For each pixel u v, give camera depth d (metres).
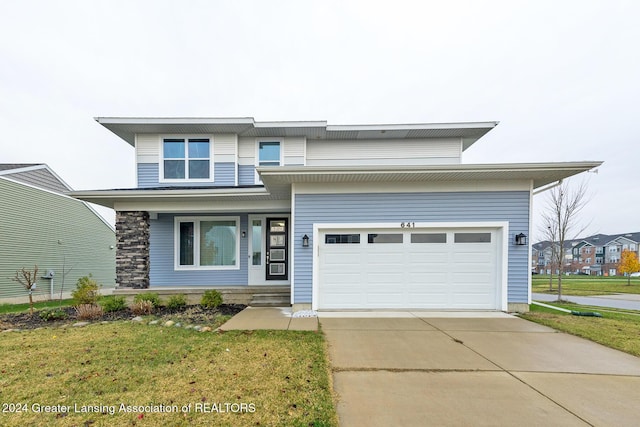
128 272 8.12
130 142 10.64
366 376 3.45
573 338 4.96
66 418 2.54
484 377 3.45
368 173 6.41
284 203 8.39
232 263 9.49
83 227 13.95
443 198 7.06
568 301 10.36
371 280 7.07
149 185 9.72
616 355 4.16
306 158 10.55
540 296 12.45
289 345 4.45
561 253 11.67
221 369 3.56
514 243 6.95
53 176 14.43
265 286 8.97
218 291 8.05
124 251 8.12
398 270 7.07
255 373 3.45
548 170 6.30
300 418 2.57
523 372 3.59
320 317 6.36
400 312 6.82
